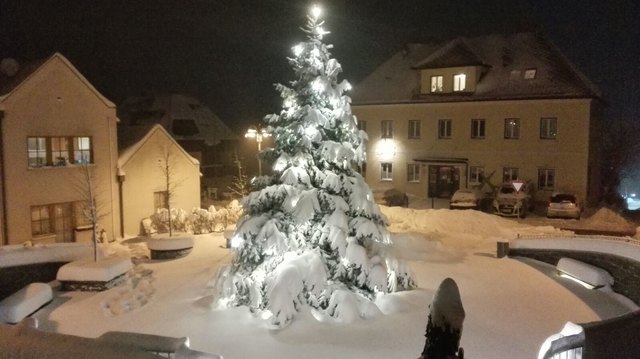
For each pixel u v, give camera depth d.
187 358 7.98
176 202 29.97
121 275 16.31
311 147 12.30
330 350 10.26
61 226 24.67
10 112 22.44
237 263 12.58
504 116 38.25
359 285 12.23
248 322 11.63
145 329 11.80
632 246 13.97
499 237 24.69
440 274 15.93
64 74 24.34
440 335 4.20
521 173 38.03
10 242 22.62
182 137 49.00
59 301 14.40
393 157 42.38
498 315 12.27
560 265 16.16
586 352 7.34
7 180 22.45
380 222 12.70
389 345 10.45
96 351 5.17
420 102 40.81
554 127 36.75
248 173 52.53
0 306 12.68
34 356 5.19
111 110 26.30
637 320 7.45
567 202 31.95
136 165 27.67
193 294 14.30
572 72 38.38
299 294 11.54
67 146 24.89
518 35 42.38
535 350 10.28
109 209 26.36
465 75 39.88
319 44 12.50
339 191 12.05
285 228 11.98
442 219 27.42
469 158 39.69
